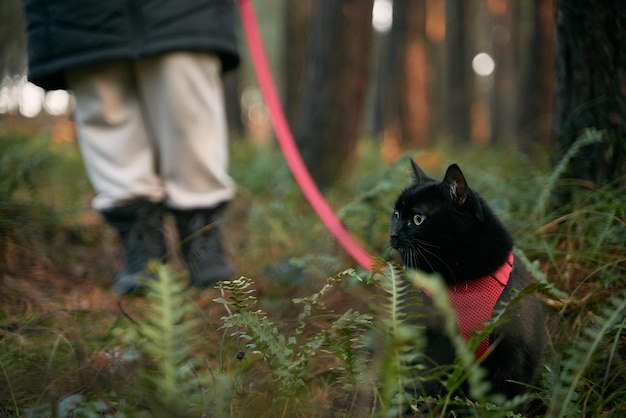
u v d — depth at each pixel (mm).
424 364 2668
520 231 3756
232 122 18234
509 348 2555
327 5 7980
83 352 2758
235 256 5246
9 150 6816
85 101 4129
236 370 2205
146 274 4059
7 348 2982
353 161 8586
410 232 2895
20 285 4145
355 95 8078
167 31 3947
